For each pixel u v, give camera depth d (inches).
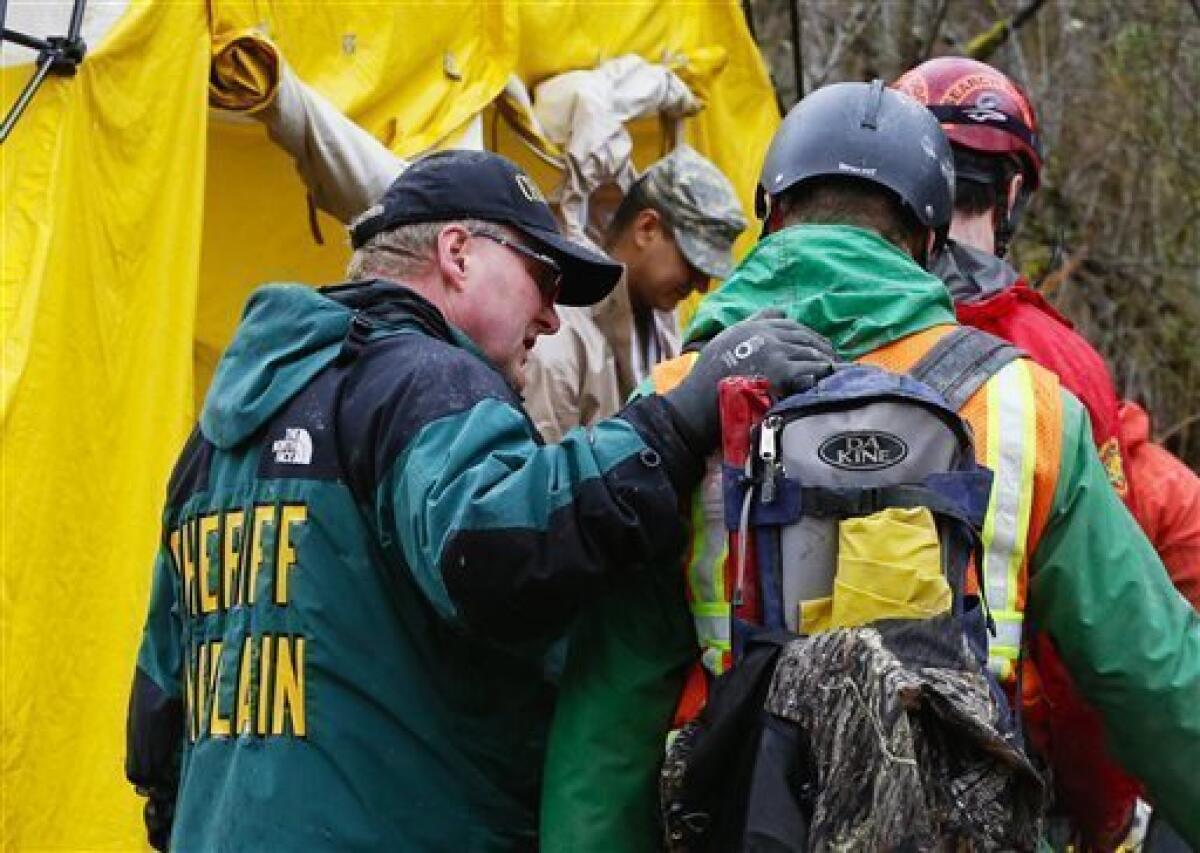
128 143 259.0
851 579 143.6
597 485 148.6
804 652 143.9
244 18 279.3
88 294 252.4
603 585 150.7
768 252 160.7
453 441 153.3
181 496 170.2
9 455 237.8
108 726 249.0
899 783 138.1
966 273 194.1
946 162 165.2
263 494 161.2
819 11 652.1
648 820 155.5
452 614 151.3
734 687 146.3
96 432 251.6
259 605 159.8
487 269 168.7
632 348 295.3
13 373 237.8
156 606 175.2
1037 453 151.1
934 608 143.0
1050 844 174.2
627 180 341.4
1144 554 154.9
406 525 153.4
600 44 349.7
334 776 156.7
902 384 147.9
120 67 257.9
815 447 146.3
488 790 160.9
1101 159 663.8
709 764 146.9
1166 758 153.7
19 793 237.8
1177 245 654.5
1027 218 649.6
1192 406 645.9
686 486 152.4
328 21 296.4
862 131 162.1
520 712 163.0
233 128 308.8
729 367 152.3
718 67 376.8
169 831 178.1
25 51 247.8
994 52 607.8
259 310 167.3
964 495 146.6
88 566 249.8
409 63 309.3
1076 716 171.2
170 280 263.1
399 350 160.7
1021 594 150.3
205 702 163.0
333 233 319.3
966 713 139.6
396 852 156.9
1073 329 191.6
